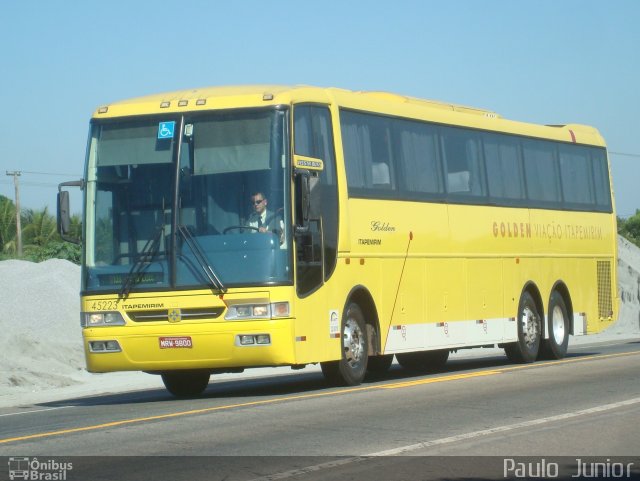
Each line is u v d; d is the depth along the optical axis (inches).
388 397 687.1
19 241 2378.2
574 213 1110.4
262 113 717.3
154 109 734.5
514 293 999.6
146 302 708.7
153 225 716.0
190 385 816.9
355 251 787.4
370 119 826.2
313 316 728.3
